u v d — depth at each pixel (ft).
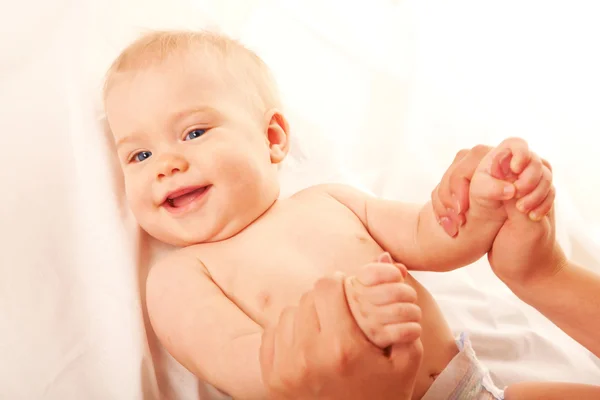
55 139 3.23
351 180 3.90
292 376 1.86
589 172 4.13
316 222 3.08
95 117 3.30
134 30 3.70
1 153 3.13
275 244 2.97
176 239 3.01
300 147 3.88
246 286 2.81
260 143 3.15
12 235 3.00
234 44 3.43
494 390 2.80
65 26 3.56
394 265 1.88
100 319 2.94
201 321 2.62
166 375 3.00
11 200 3.05
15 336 2.85
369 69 4.43
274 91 3.49
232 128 3.05
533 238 2.44
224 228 2.98
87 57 3.49
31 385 2.80
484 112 4.35
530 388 2.73
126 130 3.04
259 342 2.36
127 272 3.03
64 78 3.39
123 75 3.10
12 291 2.91
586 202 4.07
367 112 4.32
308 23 4.42
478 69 4.49
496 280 3.79
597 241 3.83
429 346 2.80
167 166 2.90
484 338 3.41
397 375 1.88
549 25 4.61
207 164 2.92
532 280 2.63
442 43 4.54
